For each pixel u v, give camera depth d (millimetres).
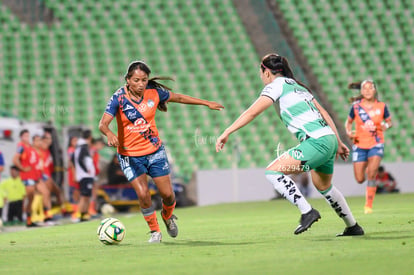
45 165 55562
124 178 68125
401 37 103938
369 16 105625
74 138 58375
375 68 100188
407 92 98062
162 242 25203
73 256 21125
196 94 93562
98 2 103438
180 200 72250
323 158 21750
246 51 99500
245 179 79750
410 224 28484
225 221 39719
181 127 88750
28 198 50000
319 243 21484
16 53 96125
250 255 18891
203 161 85250
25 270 17641
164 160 24672
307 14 105438
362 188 80125
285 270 15414
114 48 98688
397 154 91000
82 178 52625
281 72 22828
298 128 21875
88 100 90688
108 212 65188
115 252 21875
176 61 97625
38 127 60469
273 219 38875
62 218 59969
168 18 102875
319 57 100938
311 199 69000
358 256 17438
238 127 21609
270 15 103875
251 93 94250
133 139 24188
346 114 93875
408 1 107250
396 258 16656
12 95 89562
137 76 23344
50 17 101312
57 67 95250
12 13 100312
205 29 101875
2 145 57094
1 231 43031
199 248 21906
